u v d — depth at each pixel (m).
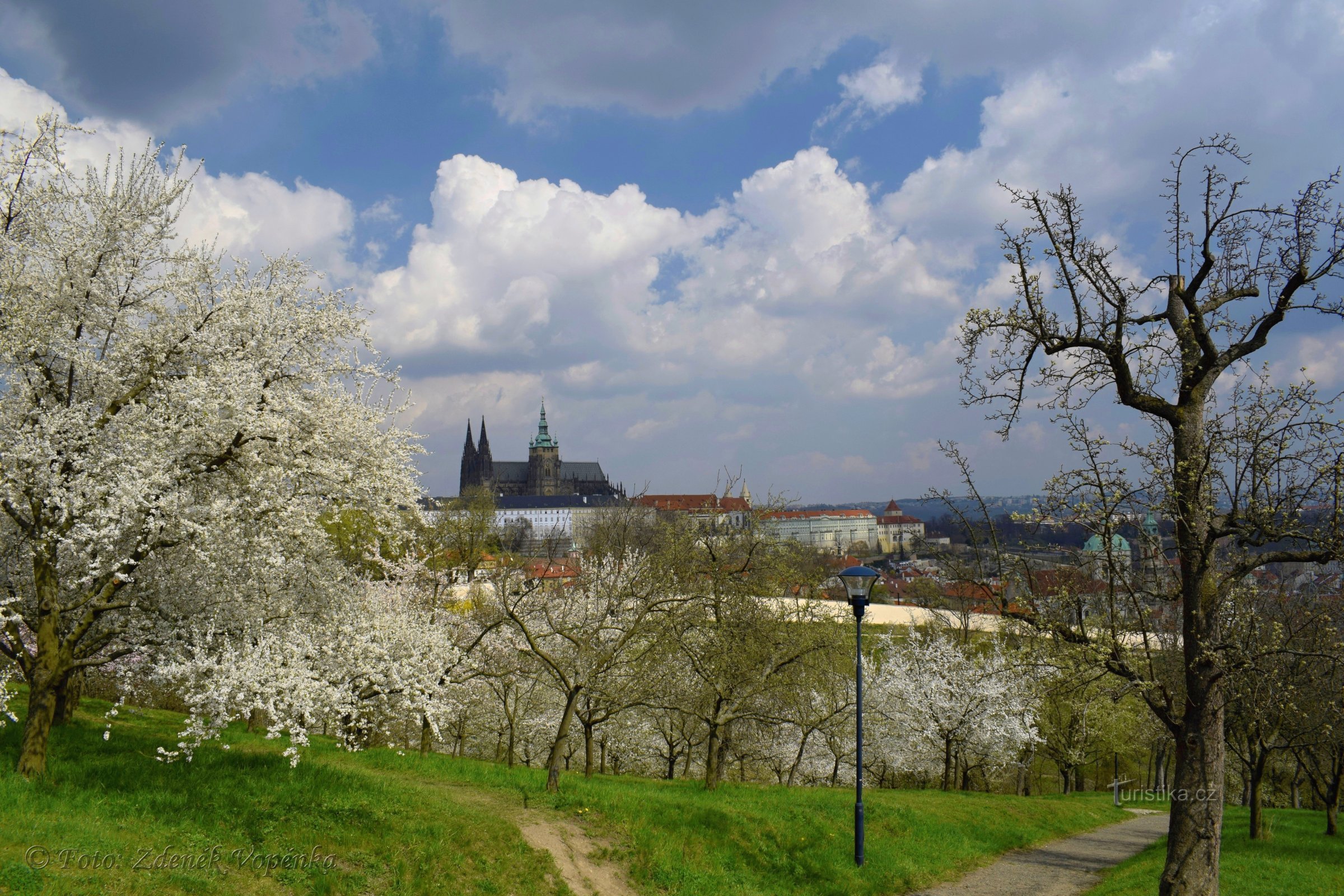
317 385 18.47
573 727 35.41
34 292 16.45
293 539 17.62
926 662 41.56
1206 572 14.34
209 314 17.61
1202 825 14.02
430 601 35.09
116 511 14.02
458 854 16.14
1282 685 17.84
